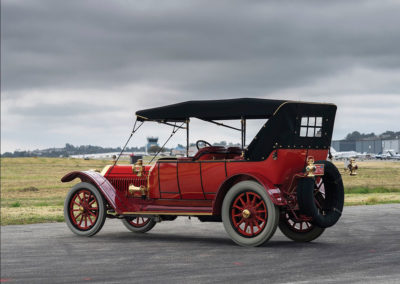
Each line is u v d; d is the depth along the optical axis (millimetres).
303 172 8539
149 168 9977
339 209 8836
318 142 9062
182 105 9383
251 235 8430
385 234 9961
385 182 39906
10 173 68312
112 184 10352
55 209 17219
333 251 7934
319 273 6266
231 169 8820
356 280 5824
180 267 6891
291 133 8547
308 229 9219
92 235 10172
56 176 60750
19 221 13141
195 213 9031
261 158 8578
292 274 6242
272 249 8195
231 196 8516
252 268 6684
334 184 8852
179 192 9453
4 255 8125
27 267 7168
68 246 9008
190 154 9883
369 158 145500
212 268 6758
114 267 7039
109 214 10289
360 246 8438
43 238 10016
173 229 11492
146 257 7766
